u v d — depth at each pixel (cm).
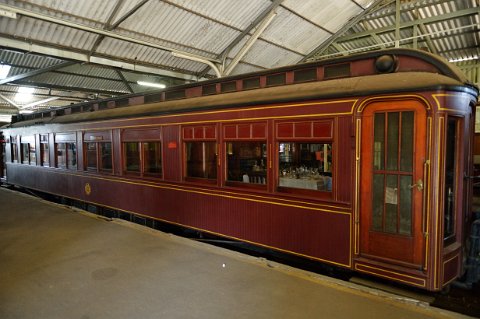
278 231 459
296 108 432
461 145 368
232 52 1212
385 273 366
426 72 367
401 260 360
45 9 776
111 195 766
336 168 400
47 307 308
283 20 1120
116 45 1012
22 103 1833
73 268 399
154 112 630
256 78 525
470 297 392
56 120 962
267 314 293
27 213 685
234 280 362
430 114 336
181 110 580
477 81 1317
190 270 390
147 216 672
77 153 873
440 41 1286
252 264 405
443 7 1145
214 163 545
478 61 1325
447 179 360
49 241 500
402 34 1306
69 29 882
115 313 297
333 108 399
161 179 633
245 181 509
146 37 990
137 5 838
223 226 530
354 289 337
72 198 909
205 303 313
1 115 2020
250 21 1069
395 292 363
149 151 667
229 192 516
